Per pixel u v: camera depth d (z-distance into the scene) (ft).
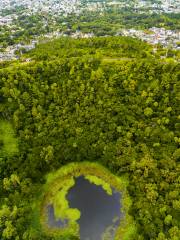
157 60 631.97
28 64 631.56
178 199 398.21
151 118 504.02
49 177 471.21
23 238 372.99
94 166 483.51
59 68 588.50
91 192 451.12
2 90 561.84
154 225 375.86
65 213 424.05
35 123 518.37
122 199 435.94
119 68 578.66
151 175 435.12
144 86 545.44
